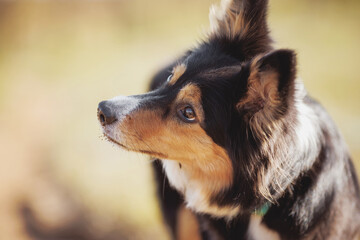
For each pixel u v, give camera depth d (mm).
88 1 17281
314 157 3143
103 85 11672
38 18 16250
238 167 3182
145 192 7176
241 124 3062
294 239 3281
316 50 11953
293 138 2969
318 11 14453
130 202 7039
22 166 8844
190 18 15492
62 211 7293
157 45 13672
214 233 3723
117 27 15812
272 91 2791
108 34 15281
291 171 3059
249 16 3449
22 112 11188
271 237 3377
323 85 10227
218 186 3430
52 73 13281
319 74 10742
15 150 9398
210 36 3623
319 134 3215
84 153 8734
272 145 2967
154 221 6605
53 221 7152
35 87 12508
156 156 3357
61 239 6887
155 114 3234
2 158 9031
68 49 14531
